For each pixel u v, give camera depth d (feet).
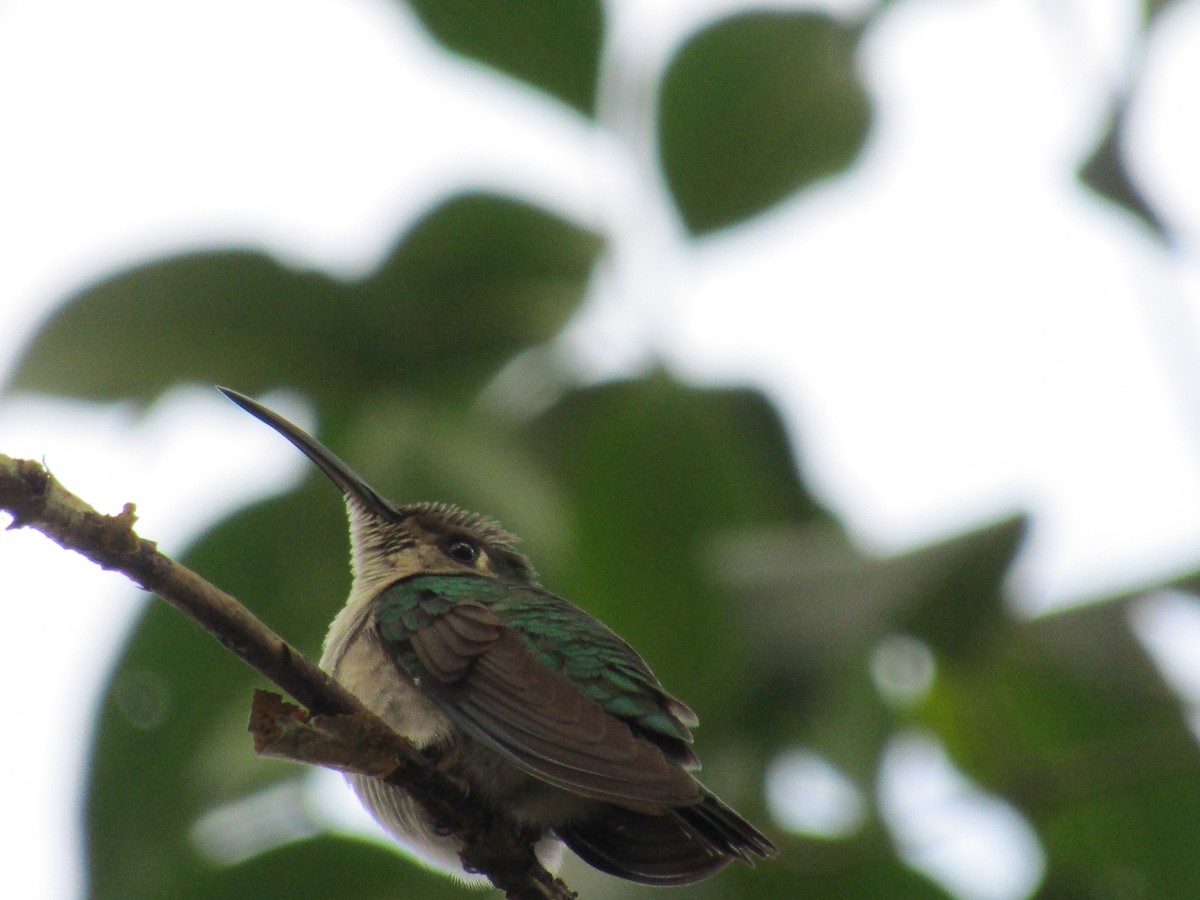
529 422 28.68
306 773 28.32
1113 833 30.60
